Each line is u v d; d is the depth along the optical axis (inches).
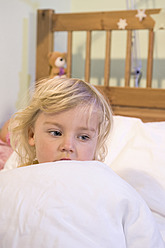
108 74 77.9
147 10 73.7
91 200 18.3
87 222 17.6
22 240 17.2
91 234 17.4
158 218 39.2
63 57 81.9
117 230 18.2
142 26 74.4
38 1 91.7
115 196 19.0
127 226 19.2
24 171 20.2
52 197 18.1
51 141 28.2
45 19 82.4
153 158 45.0
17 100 86.8
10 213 18.0
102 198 18.6
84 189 18.8
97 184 19.3
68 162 21.1
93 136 29.6
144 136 48.6
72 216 17.6
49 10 81.9
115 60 97.3
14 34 83.7
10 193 18.8
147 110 74.1
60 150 28.0
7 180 19.7
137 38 90.5
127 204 19.3
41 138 28.7
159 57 91.6
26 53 89.3
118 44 96.5
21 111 32.7
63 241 16.7
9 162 52.2
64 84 29.6
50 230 17.0
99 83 99.9
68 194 18.3
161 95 72.6
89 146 29.1
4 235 17.6
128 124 51.6
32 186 18.9
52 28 82.7
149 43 74.3
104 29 77.6
